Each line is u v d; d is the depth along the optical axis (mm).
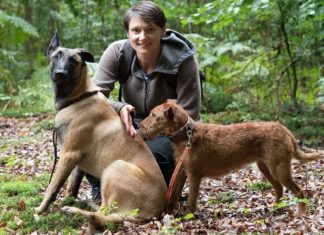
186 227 4164
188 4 13031
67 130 4488
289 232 3863
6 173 6348
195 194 4602
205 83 11289
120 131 4562
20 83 14195
